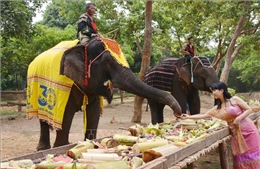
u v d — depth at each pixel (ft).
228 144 30.78
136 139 15.64
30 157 12.92
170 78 33.63
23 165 11.63
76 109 22.68
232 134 20.27
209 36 69.00
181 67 32.65
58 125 20.94
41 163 11.70
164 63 34.78
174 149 13.64
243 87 132.77
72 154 13.21
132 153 13.87
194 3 56.44
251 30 59.98
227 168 21.71
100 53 21.48
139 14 53.11
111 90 22.43
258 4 52.54
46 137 24.22
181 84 33.04
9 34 43.14
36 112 22.91
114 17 53.42
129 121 45.96
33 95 22.90
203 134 18.28
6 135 34.35
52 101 21.47
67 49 21.39
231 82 133.59
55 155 13.25
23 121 45.47
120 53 22.29
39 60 23.26
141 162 11.80
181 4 57.57
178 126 21.79
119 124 42.83
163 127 21.36
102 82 21.63
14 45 53.36
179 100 32.96
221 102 19.95
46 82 22.24
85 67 21.30
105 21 53.93
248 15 53.83
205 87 32.53
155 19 56.13
